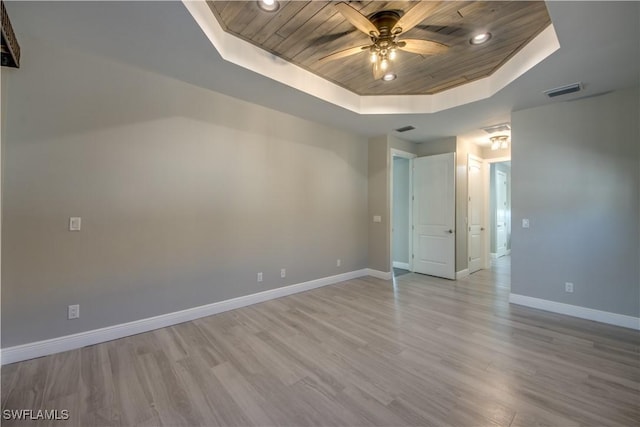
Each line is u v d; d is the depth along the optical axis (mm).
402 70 3055
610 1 1701
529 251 3510
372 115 3859
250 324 2947
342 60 2914
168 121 2859
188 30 2100
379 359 2281
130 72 2631
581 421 1619
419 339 2631
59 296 2314
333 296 3918
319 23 2340
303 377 2035
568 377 2039
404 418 1646
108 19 1969
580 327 2898
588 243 3117
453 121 4070
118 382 1950
